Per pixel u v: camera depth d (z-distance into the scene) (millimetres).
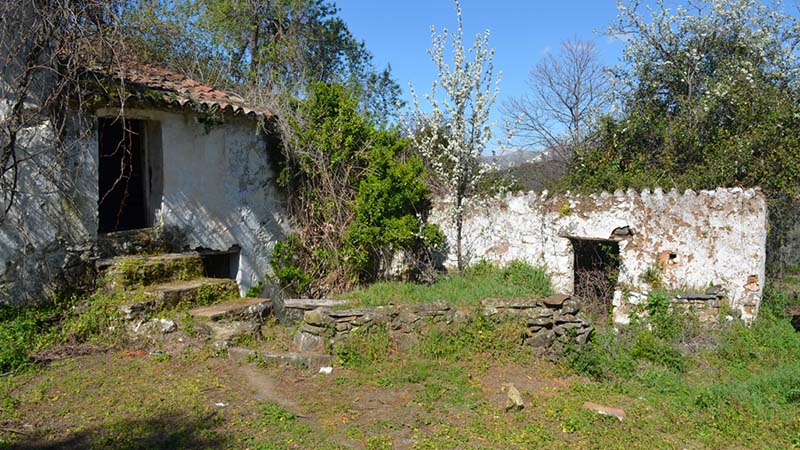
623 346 8117
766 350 8422
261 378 6188
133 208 8875
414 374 6418
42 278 7203
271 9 19453
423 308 7312
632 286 9680
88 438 4609
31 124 7039
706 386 6930
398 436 4941
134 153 8852
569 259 10180
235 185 9461
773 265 11234
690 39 15523
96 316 7074
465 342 7301
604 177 12570
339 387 6055
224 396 5621
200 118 8867
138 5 8438
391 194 10445
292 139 10180
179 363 6457
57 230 7328
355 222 10383
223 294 8125
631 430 5355
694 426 5598
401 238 10344
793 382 6609
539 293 8391
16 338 6410
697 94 14500
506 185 11906
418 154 11852
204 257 9508
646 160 13133
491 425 5250
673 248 9594
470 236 11062
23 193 7000
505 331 7359
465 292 8188
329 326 6926
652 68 15734
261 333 7453
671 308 9133
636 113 13578
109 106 7766
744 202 9430
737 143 11680
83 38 7016
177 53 12305
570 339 7355
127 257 7910
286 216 10383
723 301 9352
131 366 6281
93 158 7699
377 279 10898
